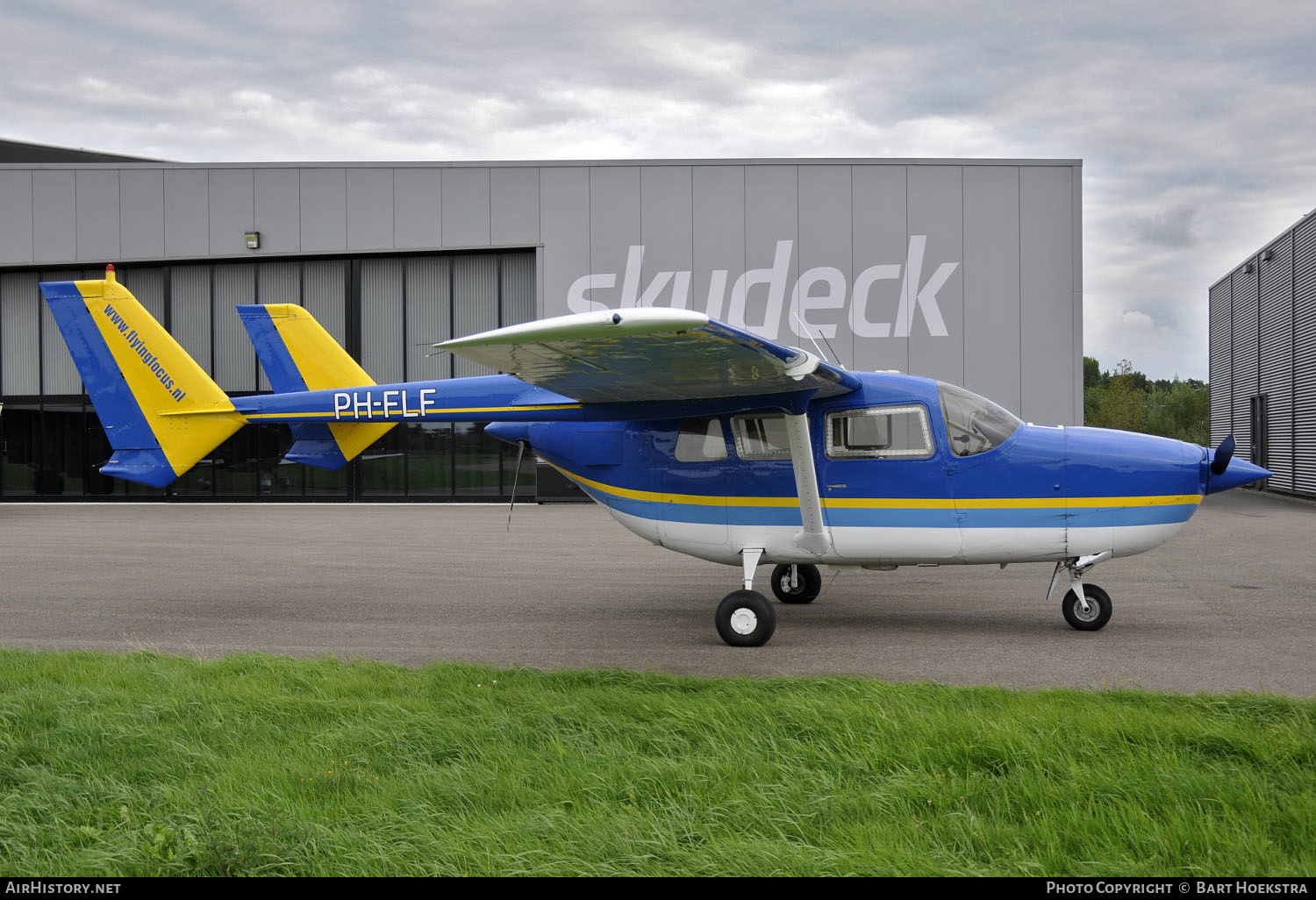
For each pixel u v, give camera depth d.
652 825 3.37
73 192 22.56
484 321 22.00
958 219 20.16
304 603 8.87
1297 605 8.19
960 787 3.66
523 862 3.12
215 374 22.84
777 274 20.61
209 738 4.44
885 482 7.12
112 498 23.11
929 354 20.28
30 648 6.84
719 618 6.80
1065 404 20.02
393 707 4.81
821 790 3.68
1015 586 9.40
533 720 4.57
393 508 20.58
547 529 15.80
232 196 22.12
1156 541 6.92
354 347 22.42
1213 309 34.31
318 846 3.23
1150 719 4.36
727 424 7.46
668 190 20.86
